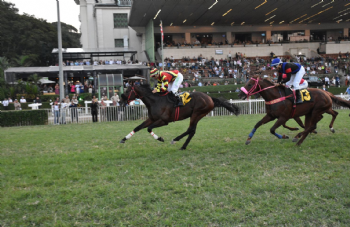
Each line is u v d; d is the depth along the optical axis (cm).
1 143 900
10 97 2611
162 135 973
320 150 686
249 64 3822
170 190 481
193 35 4628
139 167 602
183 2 3166
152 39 3650
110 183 517
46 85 3216
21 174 581
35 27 4862
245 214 398
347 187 467
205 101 753
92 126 1310
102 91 2412
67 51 3419
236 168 573
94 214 406
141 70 3228
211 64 3781
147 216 398
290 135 892
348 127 975
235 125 1138
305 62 3903
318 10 3972
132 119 1570
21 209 429
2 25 4462
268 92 709
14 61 4150
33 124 1486
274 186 479
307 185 480
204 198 446
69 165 627
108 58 4025
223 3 3359
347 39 4600
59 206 434
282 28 4831
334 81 3234
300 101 715
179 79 736
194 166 602
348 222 375
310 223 376
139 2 3056
